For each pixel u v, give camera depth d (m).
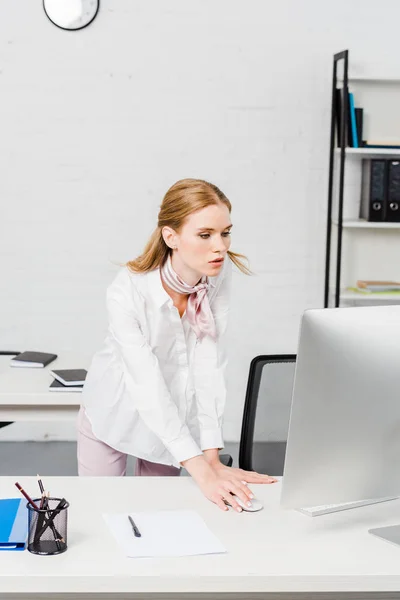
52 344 4.65
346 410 1.56
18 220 4.56
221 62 4.53
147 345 2.00
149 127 4.55
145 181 4.58
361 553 1.55
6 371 3.13
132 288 2.02
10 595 1.53
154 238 2.00
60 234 4.58
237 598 1.56
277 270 4.71
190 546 1.54
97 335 4.66
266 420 2.37
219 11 4.50
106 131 4.53
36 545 1.50
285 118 4.59
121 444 2.23
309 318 1.49
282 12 4.53
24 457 4.43
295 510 1.77
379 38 4.57
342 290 4.62
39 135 4.50
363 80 4.50
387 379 1.58
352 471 1.63
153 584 1.43
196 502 1.80
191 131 4.57
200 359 2.12
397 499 1.88
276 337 4.75
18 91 4.47
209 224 1.83
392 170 4.36
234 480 1.85
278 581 1.45
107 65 4.48
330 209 4.51
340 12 4.55
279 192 4.65
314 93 4.59
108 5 4.44
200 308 2.06
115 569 1.44
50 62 4.46
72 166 4.54
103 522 1.66
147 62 4.50
